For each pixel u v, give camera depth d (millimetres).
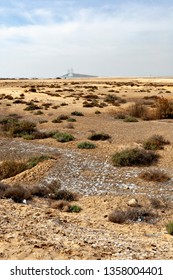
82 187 14930
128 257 7227
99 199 13555
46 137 24688
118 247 8086
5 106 41344
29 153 20594
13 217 10141
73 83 94312
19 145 22672
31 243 7504
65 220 10883
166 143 20641
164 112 32594
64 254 7047
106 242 8531
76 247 7660
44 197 13961
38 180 15719
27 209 11500
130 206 12805
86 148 20750
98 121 30906
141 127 26609
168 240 9688
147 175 15547
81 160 18406
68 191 14039
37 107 39562
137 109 34812
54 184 14898
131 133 24562
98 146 21094
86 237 8938
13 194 13312
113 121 30859
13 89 66438
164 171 16234
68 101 46156
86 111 37500
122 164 17328
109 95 51938
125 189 14500
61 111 37375
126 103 44906
